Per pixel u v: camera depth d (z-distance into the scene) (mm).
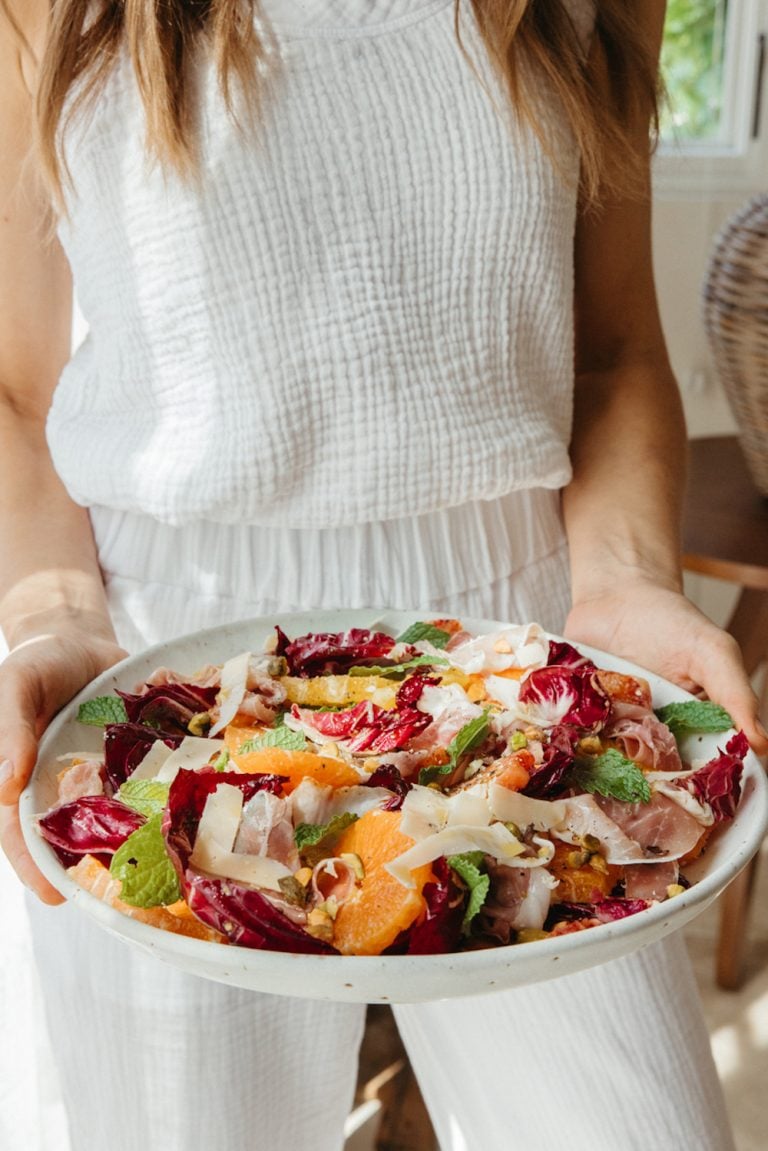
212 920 596
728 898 1908
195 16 873
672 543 1073
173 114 855
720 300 1637
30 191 1021
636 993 934
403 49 900
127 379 973
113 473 977
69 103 909
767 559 1610
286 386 918
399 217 920
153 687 826
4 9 946
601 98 1043
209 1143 971
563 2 983
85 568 1017
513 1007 953
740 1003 1927
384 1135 1590
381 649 898
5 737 771
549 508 1096
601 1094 952
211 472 932
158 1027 940
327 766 684
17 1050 1300
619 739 799
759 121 2381
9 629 953
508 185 938
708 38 2381
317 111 891
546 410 1038
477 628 960
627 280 1217
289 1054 996
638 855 688
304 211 898
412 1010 1061
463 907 625
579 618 1014
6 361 1087
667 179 2398
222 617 1003
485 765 750
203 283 905
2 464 1063
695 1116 947
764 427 1690
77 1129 1040
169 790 645
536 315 1009
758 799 743
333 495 951
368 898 604
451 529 1003
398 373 935
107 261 948
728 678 872
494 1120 1027
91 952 945
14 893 1279
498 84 918
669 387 1212
